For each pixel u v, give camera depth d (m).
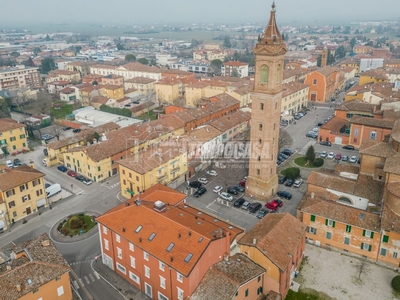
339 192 80.19
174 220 61.31
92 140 124.88
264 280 58.81
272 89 81.12
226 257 59.50
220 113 151.88
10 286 52.06
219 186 98.00
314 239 74.75
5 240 78.56
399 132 83.69
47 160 116.25
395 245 65.94
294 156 121.25
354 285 63.88
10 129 126.06
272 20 77.75
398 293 61.62
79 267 69.88
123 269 66.50
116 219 65.69
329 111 174.75
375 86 172.25
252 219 84.56
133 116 173.88
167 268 56.34
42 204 90.81
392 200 68.38
